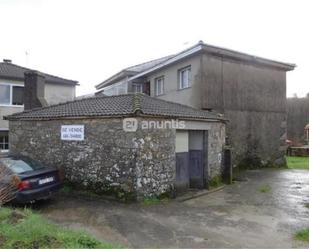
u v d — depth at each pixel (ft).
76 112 39.32
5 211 24.43
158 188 35.78
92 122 36.91
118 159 34.58
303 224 27.17
